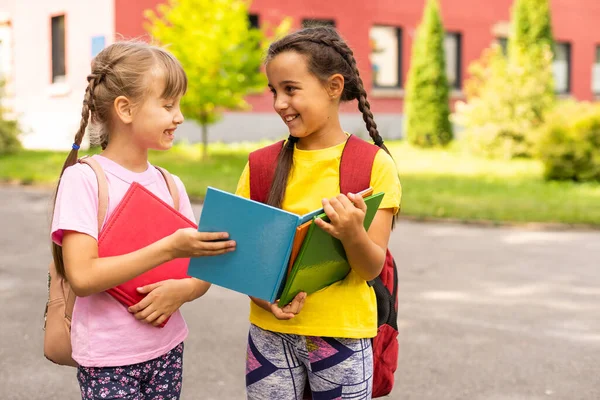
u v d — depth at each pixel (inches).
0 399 158.7
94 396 92.6
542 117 716.0
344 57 94.8
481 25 942.4
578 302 246.1
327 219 83.5
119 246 90.4
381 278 100.7
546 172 577.9
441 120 805.2
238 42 594.6
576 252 330.3
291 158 96.8
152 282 93.4
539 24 754.2
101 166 93.1
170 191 100.3
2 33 827.4
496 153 719.7
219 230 82.5
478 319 224.7
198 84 584.7
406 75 895.1
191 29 589.0
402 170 620.7
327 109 94.0
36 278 265.3
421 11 895.7
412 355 191.3
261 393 99.0
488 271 289.7
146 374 95.0
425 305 239.6
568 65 1027.3
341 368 95.0
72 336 93.3
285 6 794.2
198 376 173.8
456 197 474.0
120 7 684.1
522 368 183.2
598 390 169.9
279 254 82.0
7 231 352.2
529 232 382.9
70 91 736.3
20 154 668.1
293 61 91.7
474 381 173.9
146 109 92.2
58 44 764.6
